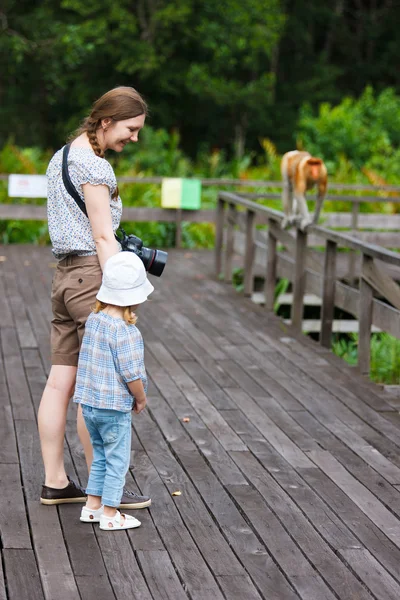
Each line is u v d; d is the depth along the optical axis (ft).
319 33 144.77
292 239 33.09
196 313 34.09
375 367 31.50
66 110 117.70
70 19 103.30
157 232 53.26
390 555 14.80
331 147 80.84
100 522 15.25
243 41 107.55
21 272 41.63
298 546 15.01
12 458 18.40
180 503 16.60
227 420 21.50
